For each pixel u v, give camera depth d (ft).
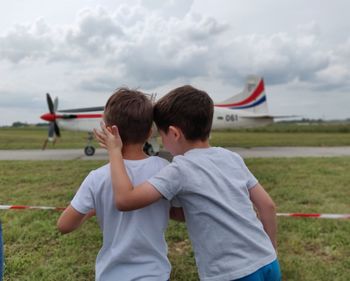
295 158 35.22
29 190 20.40
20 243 11.76
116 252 4.50
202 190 4.56
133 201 4.29
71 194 18.97
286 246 11.27
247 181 5.05
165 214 4.80
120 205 4.30
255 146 64.80
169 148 4.99
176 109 4.75
